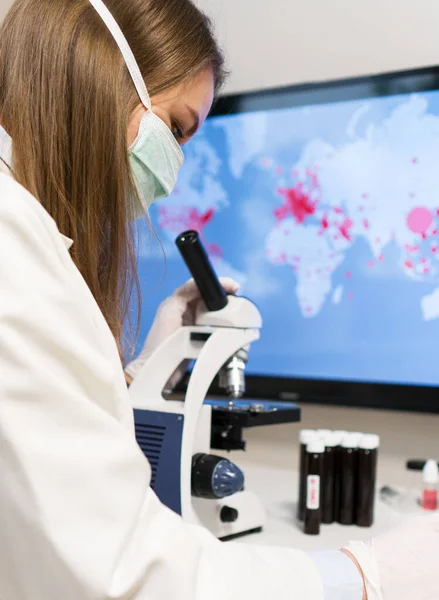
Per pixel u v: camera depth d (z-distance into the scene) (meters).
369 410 1.76
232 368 1.20
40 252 0.57
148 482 0.59
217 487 1.08
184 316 1.29
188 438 1.09
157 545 0.56
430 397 1.59
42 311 0.55
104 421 0.55
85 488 0.53
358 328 1.68
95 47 0.76
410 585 0.69
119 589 0.52
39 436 0.53
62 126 0.74
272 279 1.79
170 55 0.85
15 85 0.75
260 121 1.79
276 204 1.78
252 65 1.91
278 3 1.87
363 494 1.27
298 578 0.65
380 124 1.64
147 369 1.21
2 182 0.60
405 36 1.70
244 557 0.64
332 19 1.79
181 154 0.97
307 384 1.75
